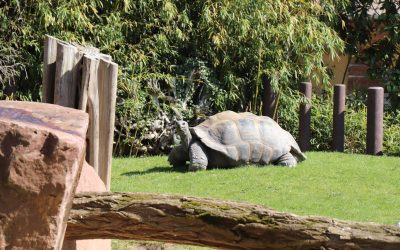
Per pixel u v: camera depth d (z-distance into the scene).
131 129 14.85
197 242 4.49
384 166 12.59
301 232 4.21
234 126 12.52
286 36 15.36
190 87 15.43
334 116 15.21
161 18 14.81
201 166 12.15
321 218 4.26
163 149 15.31
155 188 10.52
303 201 9.70
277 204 9.50
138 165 13.02
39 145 3.42
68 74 6.49
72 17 13.78
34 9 13.95
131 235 4.59
